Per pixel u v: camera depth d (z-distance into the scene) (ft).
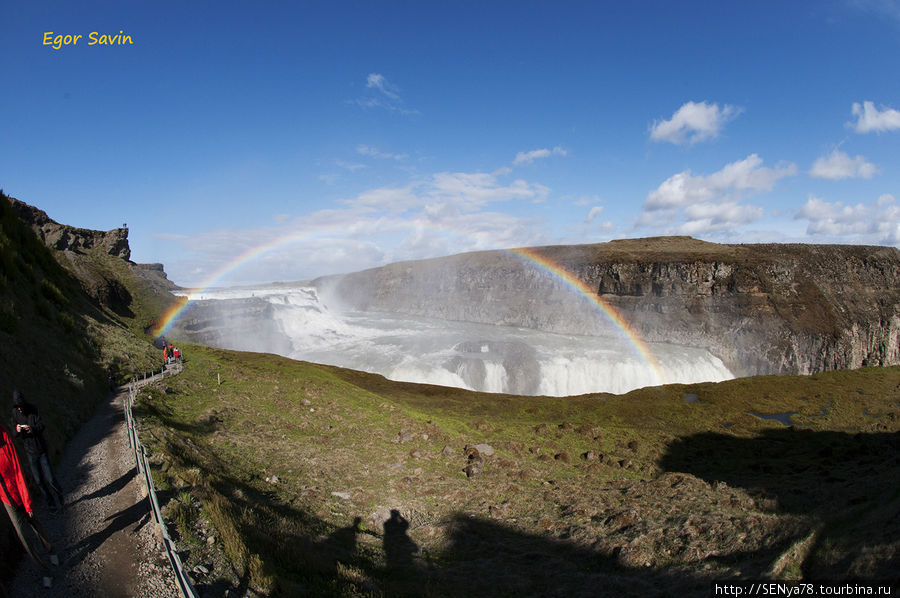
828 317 434.30
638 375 343.26
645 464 114.42
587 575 50.47
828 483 90.63
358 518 63.46
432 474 87.71
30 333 71.97
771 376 262.06
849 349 420.36
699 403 215.31
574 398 220.23
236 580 30.14
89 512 35.78
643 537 59.26
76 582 26.78
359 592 38.32
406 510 69.62
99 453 49.75
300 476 73.67
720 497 78.38
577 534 62.80
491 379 317.22
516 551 58.70
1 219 118.52
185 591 24.57
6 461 26.20
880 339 452.76
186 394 101.45
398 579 46.85
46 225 220.23
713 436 160.66
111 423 61.87
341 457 88.33
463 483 84.69
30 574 27.09
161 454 49.39
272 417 102.78
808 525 51.65
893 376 257.14
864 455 129.49
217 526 36.27
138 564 29.27
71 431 56.24
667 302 462.19
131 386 88.58
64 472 44.01
